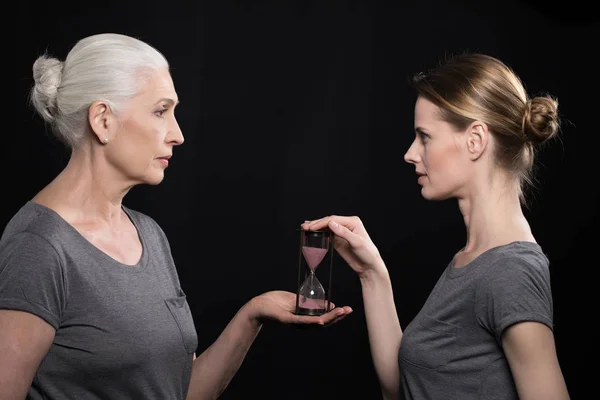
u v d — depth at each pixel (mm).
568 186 3543
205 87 3596
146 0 3518
